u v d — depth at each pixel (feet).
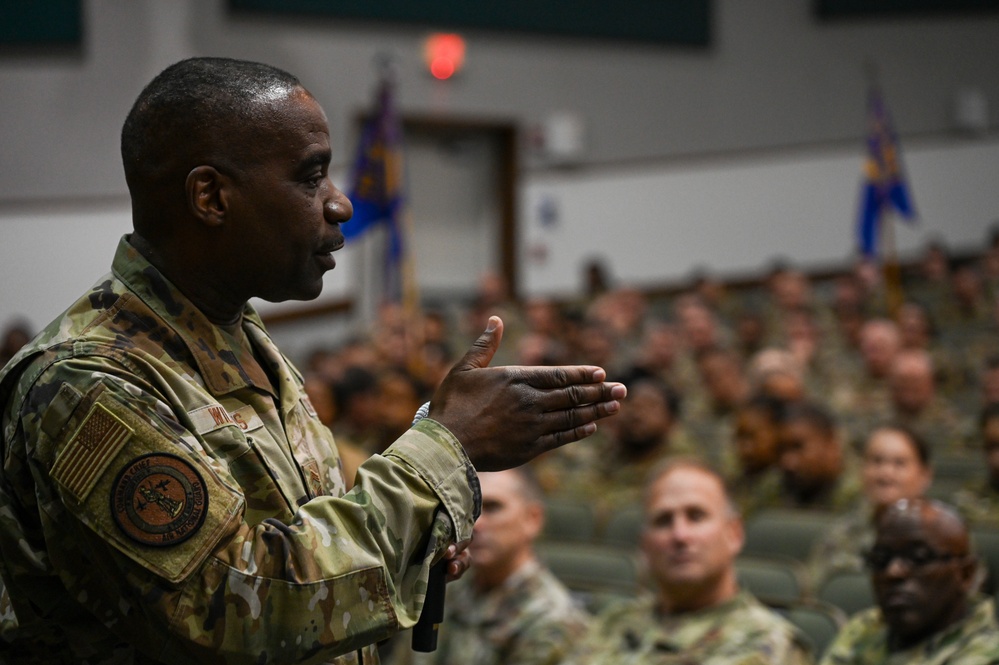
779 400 29.99
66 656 7.22
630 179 73.31
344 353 48.11
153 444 6.59
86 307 7.31
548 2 71.41
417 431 7.22
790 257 75.31
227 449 7.18
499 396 7.29
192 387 7.17
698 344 53.42
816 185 75.66
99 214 56.49
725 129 74.74
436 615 7.68
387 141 42.16
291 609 6.48
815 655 17.15
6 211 56.13
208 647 6.40
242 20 62.13
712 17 74.43
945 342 54.85
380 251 65.26
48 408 6.72
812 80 75.72
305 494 7.59
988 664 13.96
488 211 72.38
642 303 65.57
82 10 56.29
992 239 70.79
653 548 16.53
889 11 76.28
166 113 7.34
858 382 46.37
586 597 20.70
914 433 23.09
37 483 6.77
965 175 77.25
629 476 32.58
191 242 7.45
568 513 29.27
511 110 71.00
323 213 7.60
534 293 72.28
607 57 72.74
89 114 56.29
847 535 23.07
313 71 64.64
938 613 14.48
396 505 6.91
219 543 6.53
